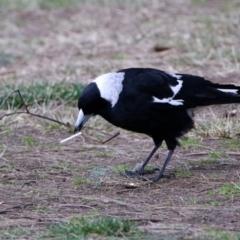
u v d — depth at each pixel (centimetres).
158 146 1175
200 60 1844
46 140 1364
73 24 2308
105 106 1118
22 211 995
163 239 854
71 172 1177
